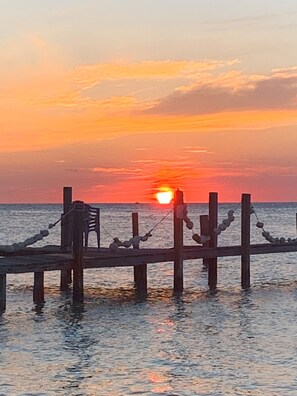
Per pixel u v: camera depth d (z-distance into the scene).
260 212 195.12
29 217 139.75
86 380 16.17
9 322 23.25
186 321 23.56
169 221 127.31
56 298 28.80
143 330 21.97
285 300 28.62
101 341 20.28
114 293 30.36
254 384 15.88
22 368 17.17
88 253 29.16
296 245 33.94
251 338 20.72
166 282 34.34
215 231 32.66
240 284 33.72
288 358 18.19
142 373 16.78
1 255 30.19
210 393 15.26
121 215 175.00
